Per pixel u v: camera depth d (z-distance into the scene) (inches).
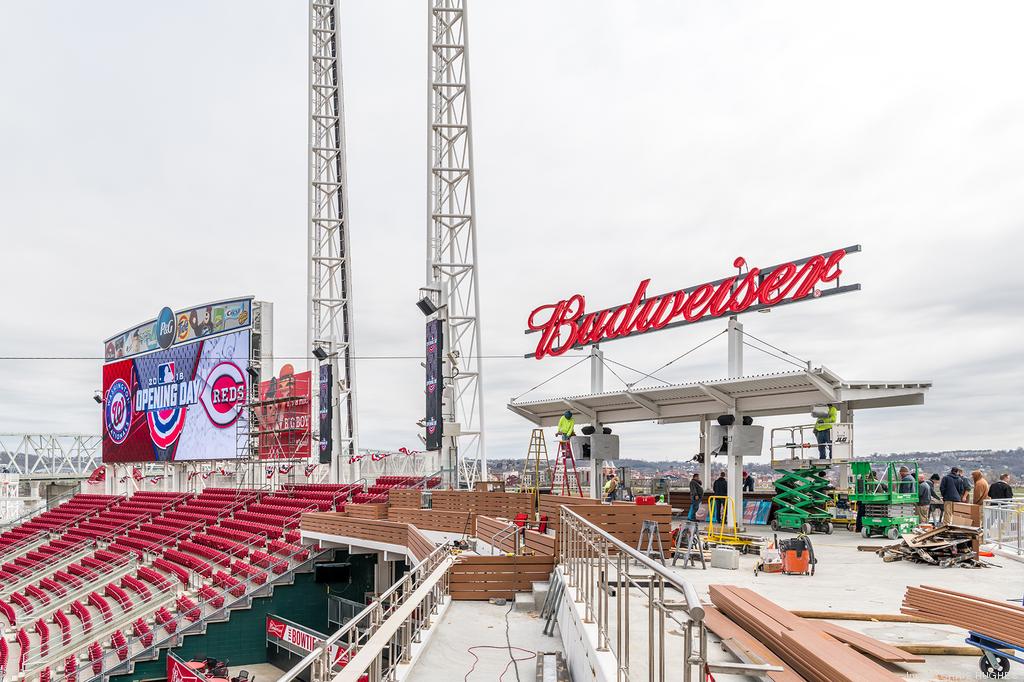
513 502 989.8
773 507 995.3
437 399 1374.3
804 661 288.8
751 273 995.9
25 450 3651.6
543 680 413.4
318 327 2208.4
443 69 1711.4
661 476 1349.7
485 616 640.4
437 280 1638.8
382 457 1786.4
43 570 1780.3
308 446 1847.9
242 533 1512.1
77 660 1145.4
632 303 1197.1
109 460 2329.0
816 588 503.5
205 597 1245.1
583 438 1253.7
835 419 893.2
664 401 1116.5
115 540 1860.2
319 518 1282.0
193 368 1989.4
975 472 813.9
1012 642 290.2
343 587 1291.8
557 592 582.6
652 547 704.4
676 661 319.3
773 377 885.2
